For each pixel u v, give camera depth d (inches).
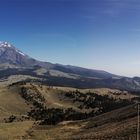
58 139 3607.3
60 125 5679.1
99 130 3607.3
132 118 3464.6
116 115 4335.6
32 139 4690.0
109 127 3506.4
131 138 2316.7
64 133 4724.4
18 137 5374.0
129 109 4301.2
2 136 5762.8
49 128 5890.8
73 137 3459.6
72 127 5162.4
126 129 2758.4
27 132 6112.2
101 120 4566.9
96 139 2792.8
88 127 4534.9
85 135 3341.5
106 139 2630.4
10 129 6628.9
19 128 6796.3
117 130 2925.7
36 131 5728.3
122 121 3585.1
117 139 2464.3
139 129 2495.1
